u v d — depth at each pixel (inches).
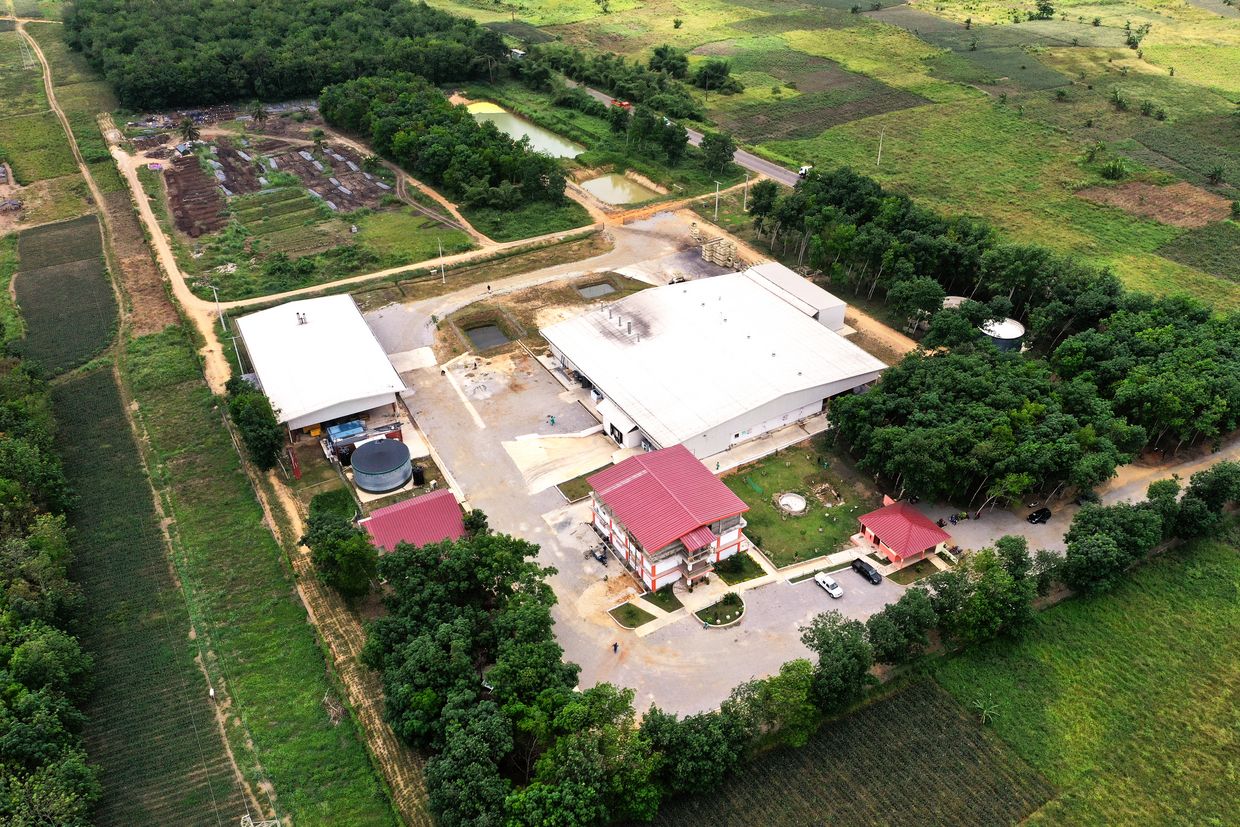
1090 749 3083.2
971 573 3422.7
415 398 4926.2
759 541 3956.7
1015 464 3882.9
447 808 2655.0
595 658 3398.1
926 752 3058.6
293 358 4845.0
